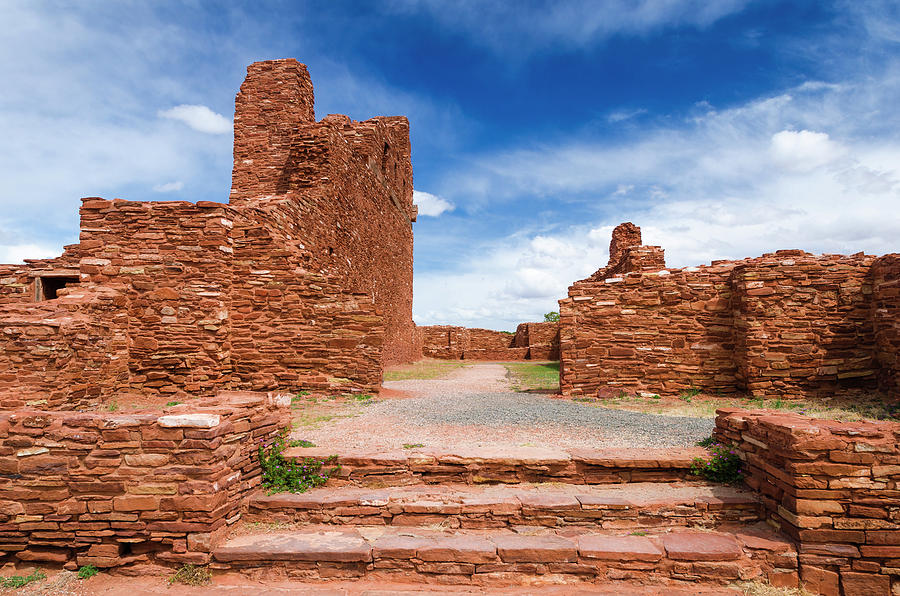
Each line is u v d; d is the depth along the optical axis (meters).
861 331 12.57
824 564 5.51
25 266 16.14
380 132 26.48
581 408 11.50
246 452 6.46
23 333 9.18
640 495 6.42
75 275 15.00
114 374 11.10
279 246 12.87
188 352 11.74
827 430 5.82
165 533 5.59
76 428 5.79
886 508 5.59
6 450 5.79
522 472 6.88
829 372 12.50
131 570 5.61
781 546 5.62
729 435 7.32
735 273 13.56
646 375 13.84
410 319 35.94
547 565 5.50
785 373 12.65
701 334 13.84
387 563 5.50
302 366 12.86
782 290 12.80
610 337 13.98
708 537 5.85
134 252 11.80
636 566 5.46
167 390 11.59
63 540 5.69
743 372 13.11
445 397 13.53
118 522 5.63
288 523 6.23
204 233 12.09
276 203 14.03
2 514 5.70
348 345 12.96
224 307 12.27
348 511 6.20
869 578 5.46
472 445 7.69
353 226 21.20
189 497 5.60
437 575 5.46
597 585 5.43
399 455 6.93
